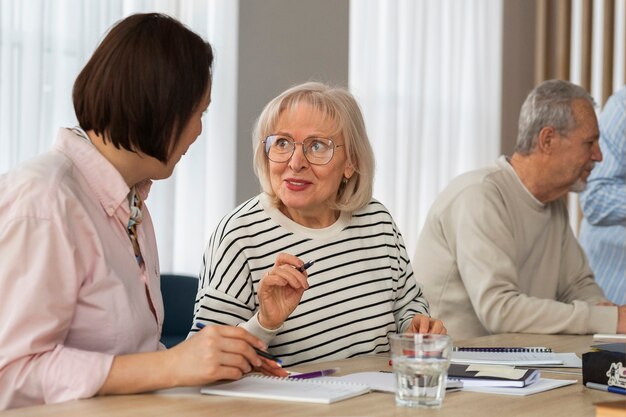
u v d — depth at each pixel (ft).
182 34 5.95
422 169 19.45
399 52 18.98
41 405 5.28
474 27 20.20
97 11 14.11
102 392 5.56
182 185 15.43
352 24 18.12
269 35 16.22
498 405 5.70
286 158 8.30
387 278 8.84
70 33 13.97
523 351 8.11
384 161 18.58
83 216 5.73
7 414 5.05
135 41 5.82
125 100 5.79
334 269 8.50
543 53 21.15
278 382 6.16
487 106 20.48
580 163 11.07
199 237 15.43
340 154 8.44
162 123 5.87
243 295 8.07
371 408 5.47
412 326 8.11
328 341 8.32
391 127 18.60
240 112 15.88
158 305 6.64
